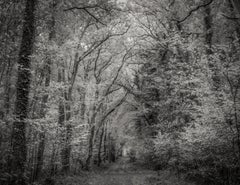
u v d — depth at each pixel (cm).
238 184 1058
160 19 2388
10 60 1170
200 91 1183
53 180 1378
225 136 1005
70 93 1967
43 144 1404
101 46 2648
